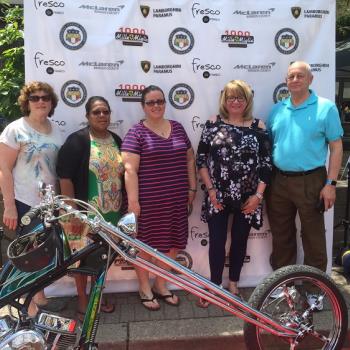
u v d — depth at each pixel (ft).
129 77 11.35
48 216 7.02
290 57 11.73
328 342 9.00
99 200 10.02
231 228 11.38
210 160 10.59
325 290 8.75
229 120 10.78
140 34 11.21
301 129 10.29
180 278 7.80
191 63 11.45
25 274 7.22
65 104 11.23
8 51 14.71
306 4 11.56
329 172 10.38
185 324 10.43
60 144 10.06
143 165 10.18
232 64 11.57
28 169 9.62
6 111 14.11
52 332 7.16
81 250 7.50
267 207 11.44
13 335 6.82
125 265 11.99
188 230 11.86
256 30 11.51
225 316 10.78
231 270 11.49
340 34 28.02
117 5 11.06
